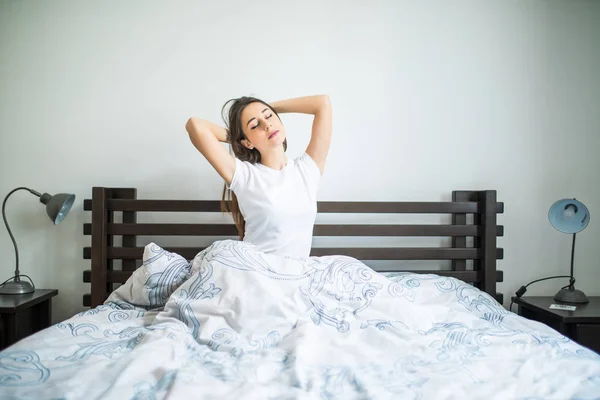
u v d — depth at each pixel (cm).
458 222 215
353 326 129
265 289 133
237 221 183
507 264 221
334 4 218
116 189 204
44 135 208
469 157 222
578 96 222
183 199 212
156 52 212
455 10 222
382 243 218
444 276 195
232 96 214
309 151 176
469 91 222
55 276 207
